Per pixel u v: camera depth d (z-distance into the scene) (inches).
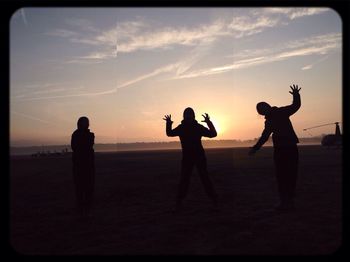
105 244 162.2
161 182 421.1
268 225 189.8
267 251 144.5
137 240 167.3
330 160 737.6
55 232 187.9
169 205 263.6
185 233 177.6
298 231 175.3
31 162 1267.2
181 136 236.4
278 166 233.8
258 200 277.3
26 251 152.5
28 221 218.4
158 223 203.0
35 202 299.0
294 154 232.4
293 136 233.3
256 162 796.0
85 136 229.0
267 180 412.8
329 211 225.0
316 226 185.2
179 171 579.8
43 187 408.8
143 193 332.5
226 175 475.8
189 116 238.5
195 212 233.5
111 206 267.0
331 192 304.5
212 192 233.3
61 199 314.5
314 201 263.0
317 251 142.0
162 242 162.4
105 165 860.0
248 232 176.1
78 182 227.9
